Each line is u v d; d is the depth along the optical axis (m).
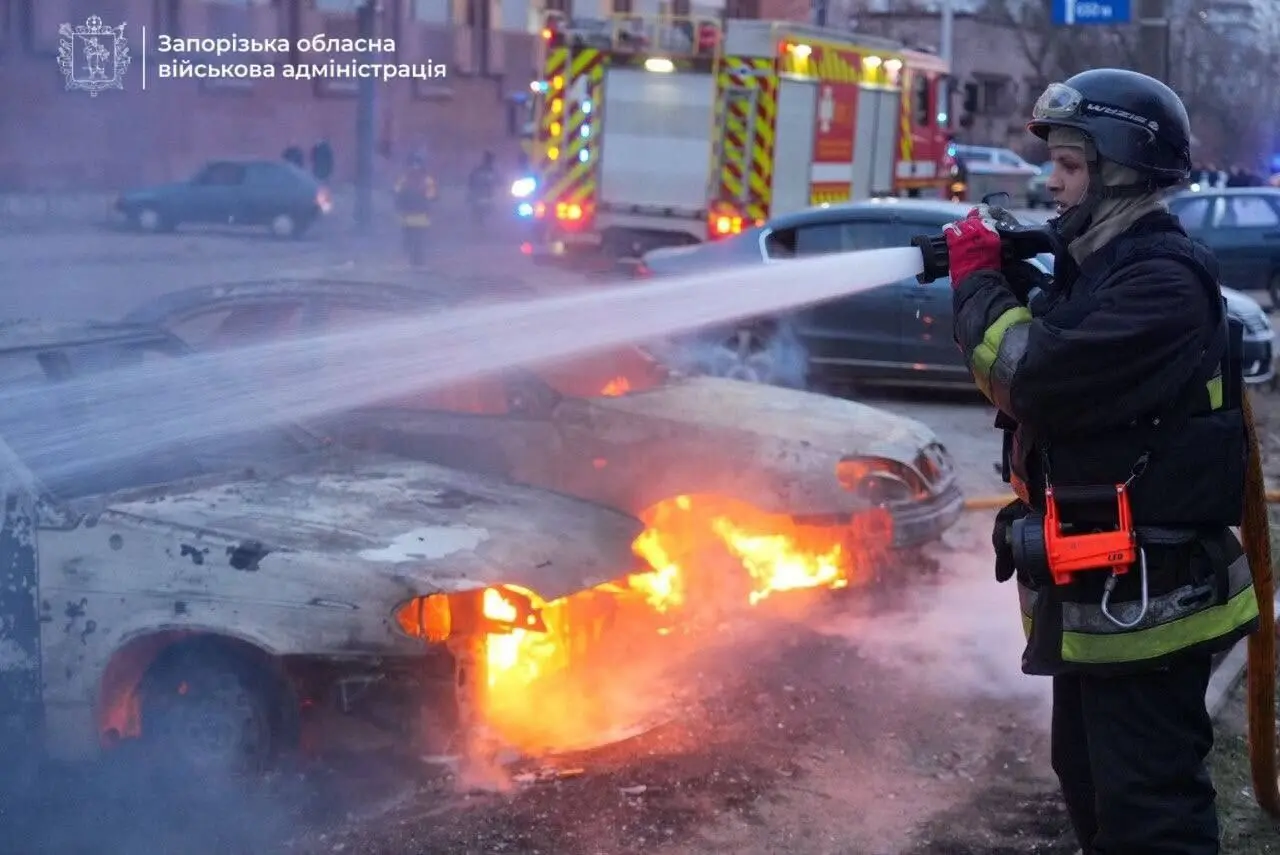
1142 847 3.07
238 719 4.66
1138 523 3.02
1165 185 3.15
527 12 42.31
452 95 39.75
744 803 4.72
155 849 4.37
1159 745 3.06
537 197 17.66
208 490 5.21
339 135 36.19
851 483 6.86
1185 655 3.03
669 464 6.69
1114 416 2.97
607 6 40.28
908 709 5.60
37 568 4.79
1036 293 3.25
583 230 17.53
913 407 12.81
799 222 12.92
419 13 38.22
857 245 12.71
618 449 6.73
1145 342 2.94
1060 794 4.85
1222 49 47.25
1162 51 17.59
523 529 5.21
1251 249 20.12
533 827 4.48
